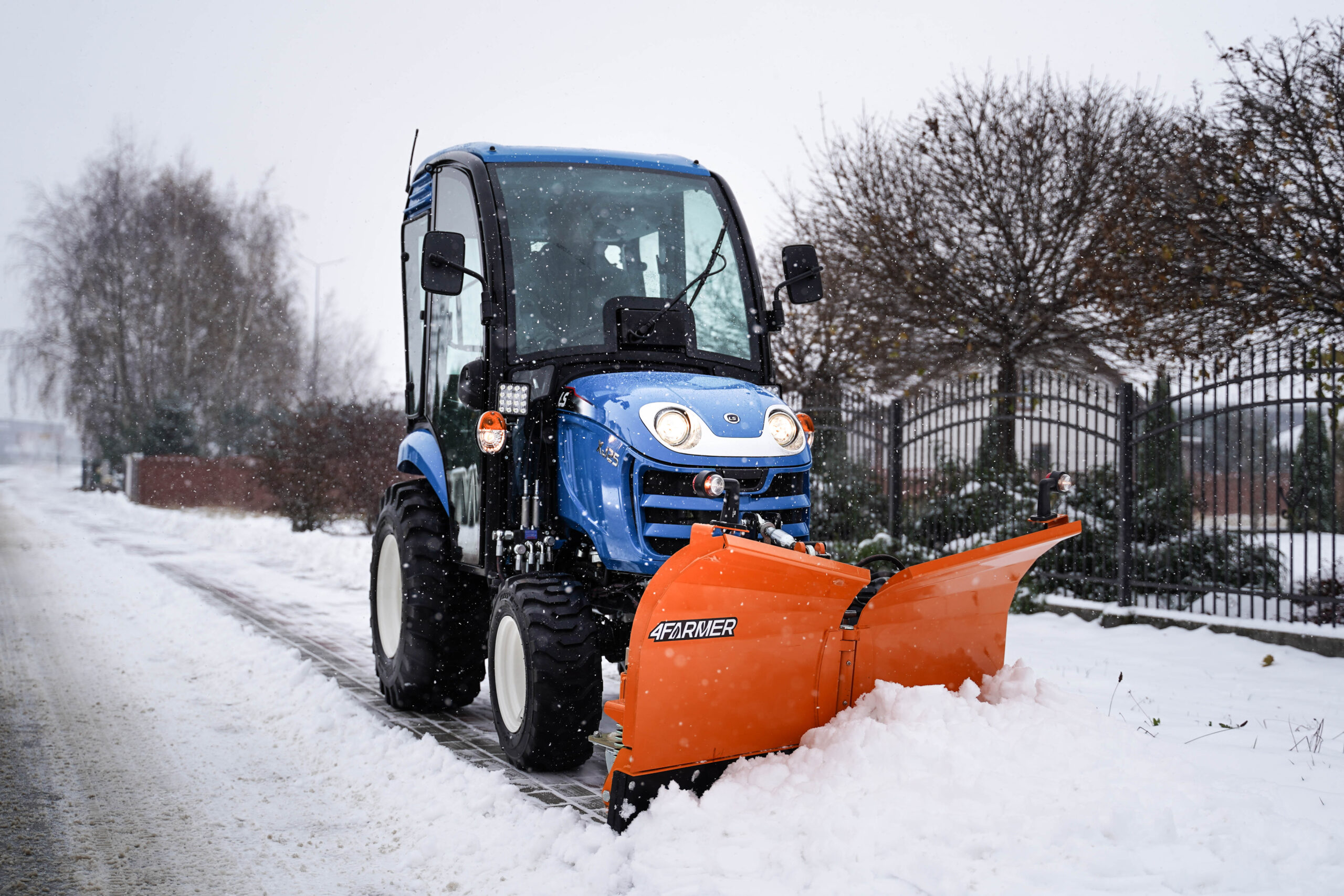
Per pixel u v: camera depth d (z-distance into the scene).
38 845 4.04
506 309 5.16
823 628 4.21
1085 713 4.21
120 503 32.38
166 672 7.33
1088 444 9.72
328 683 6.71
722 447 4.66
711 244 5.77
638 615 3.85
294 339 38.34
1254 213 11.66
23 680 7.03
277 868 3.78
